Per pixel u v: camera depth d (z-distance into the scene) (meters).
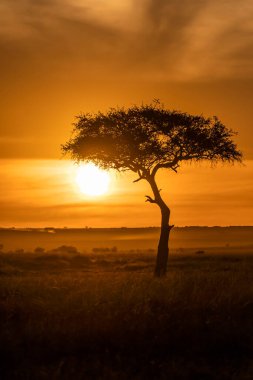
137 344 20.12
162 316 23.48
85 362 18.38
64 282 36.38
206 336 21.05
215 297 27.22
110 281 35.78
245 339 20.92
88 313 24.61
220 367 18.11
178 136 63.09
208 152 64.88
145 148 62.31
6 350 19.30
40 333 21.02
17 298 29.31
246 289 30.14
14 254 83.62
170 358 19.00
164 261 58.38
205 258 91.00
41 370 17.53
